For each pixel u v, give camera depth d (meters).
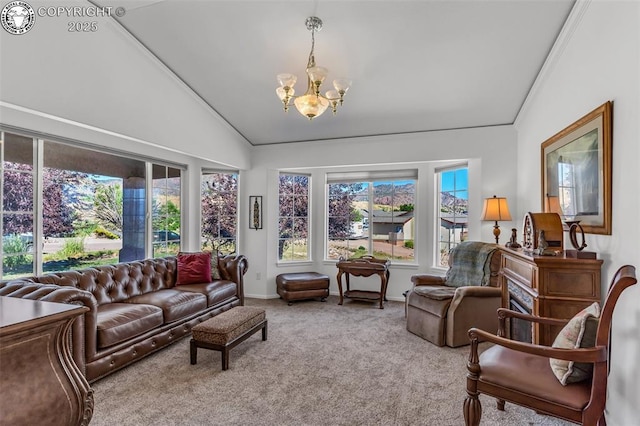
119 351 2.57
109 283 3.17
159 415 2.03
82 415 1.13
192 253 4.15
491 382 1.65
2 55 2.16
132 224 3.99
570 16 2.33
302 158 5.02
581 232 2.19
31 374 0.99
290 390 2.34
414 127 4.31
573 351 1.44
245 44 3.04
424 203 4.91
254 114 4.34
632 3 1.69
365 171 5.25
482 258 3.55
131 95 3.07
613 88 1.87
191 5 2.62
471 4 2.42
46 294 2.14
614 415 1.79
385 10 2.54
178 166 4.65
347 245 5.43
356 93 3.68
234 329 2.76
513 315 2.03
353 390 2.34
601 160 1.96
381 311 4.40
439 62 3.10
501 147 4.04
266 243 5.16
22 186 2.88
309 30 2.80
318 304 4.75
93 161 3.53
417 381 2.48
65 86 2.52
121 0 2.59
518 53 2.88
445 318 3.19
